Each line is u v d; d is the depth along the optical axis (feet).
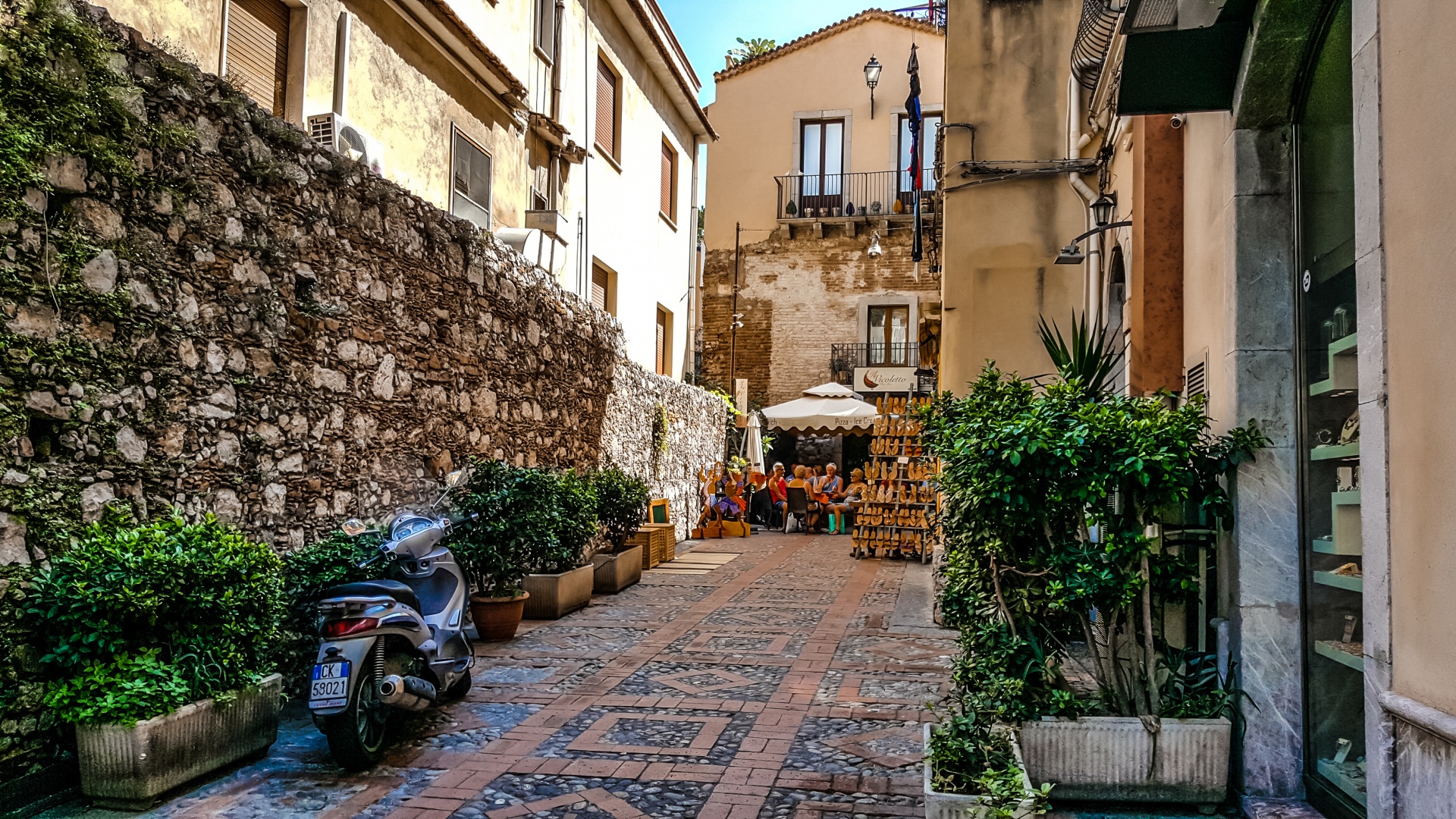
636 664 23.79
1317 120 13.48
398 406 24.54
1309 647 13.74
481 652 25.09
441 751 16.78
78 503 14.78
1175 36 13.98
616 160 52.75
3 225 13.58
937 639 27.17
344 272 22.15
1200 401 14.56
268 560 16.47
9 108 13.71
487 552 26.09
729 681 22.00
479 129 37.55
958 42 36.01
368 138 28.02
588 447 40.63
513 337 32.32
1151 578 14.82
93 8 15.37
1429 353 9.46
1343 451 12.84
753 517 71.56
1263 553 13.99
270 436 19.35
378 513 23.45
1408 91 9.87
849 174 89.15
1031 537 15.79
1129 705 14.82
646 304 58.08
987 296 34.99
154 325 16.38
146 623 14.66
